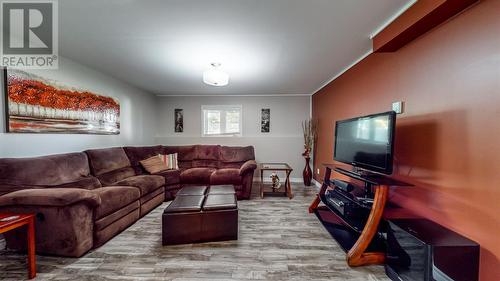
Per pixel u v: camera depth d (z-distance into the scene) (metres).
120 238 2.40
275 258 2.03
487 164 1.36
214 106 5.55
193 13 1.84
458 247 1.39
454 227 1.58
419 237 1.49
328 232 2.55
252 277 1.76
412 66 1.99
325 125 4.39
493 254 1.33
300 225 2.77
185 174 4.06
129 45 2.48
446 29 1.63
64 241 1.97
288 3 1.70
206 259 2.01
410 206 2.02
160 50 2.63
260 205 3.58
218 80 2.92
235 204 2.44
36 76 2.48
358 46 2.53
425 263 1.40
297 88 4.79
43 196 1.90
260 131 5.55
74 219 1.97
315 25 2.04
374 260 1.93
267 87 4.69
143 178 3.34
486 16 1.36
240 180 3.92
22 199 1.90
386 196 1.91
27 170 2.16
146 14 1.86
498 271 1.31
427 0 1.55
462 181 1.52
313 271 1.84
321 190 3.13
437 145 1.72
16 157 2.29
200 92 5.23
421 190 1.89
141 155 4.09
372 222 1.92
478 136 1.41
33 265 1.73
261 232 2.57
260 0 1.66
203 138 5.58
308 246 2.25
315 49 2.61
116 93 3.94
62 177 2.46
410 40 1.99
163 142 5.59
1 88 2.19
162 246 2.24
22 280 1.70
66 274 1.77
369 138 2.14
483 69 1.38
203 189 3.05
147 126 5.09
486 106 1.37
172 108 5.55
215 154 4.85
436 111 1.73
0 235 2.09
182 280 1.71
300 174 5.55
